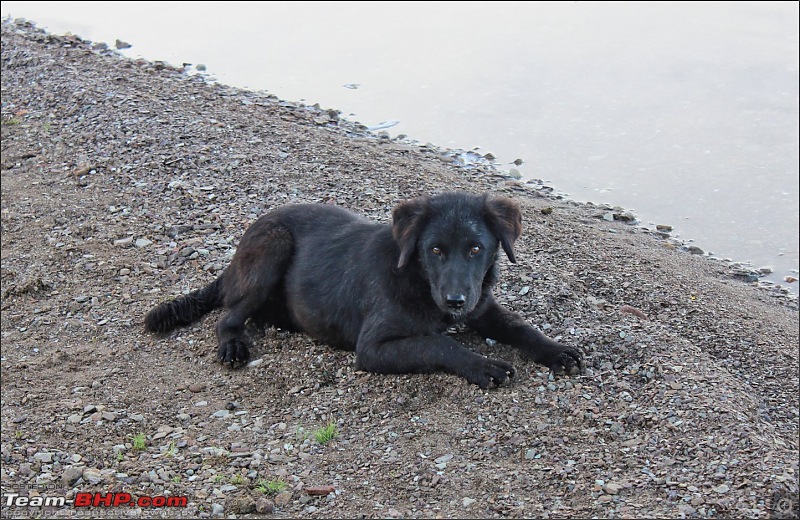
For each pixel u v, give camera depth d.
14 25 7.57
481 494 2.87
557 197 4.66
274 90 5.98
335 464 2.98
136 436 3.10
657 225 4.49
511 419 3.05
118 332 3.50
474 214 3.15
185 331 3.49
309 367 3.28
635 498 2.84
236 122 4.77
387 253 3.23
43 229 4.04
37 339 3.51
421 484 2.91
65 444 3.08
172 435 3.10
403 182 4.28
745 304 3.82
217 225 3.92
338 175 4.27
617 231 4.39
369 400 3.15
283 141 4.59
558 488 2.88
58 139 4.68
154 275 3.72
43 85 5.40
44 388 3.29
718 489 2.85
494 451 2.98
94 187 4.27
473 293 3.11
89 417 3.16
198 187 4.16
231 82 6.11
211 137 4.55
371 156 4.64
